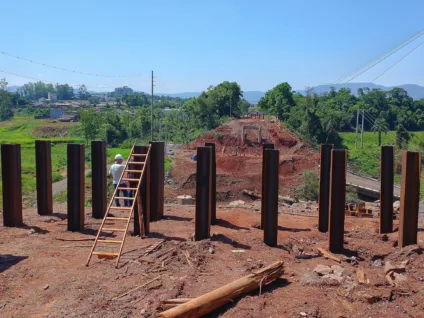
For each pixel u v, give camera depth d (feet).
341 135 231.71
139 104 490.08
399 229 29.55
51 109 387.55
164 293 21.18
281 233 33.65
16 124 317.01
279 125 184.85
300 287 22.18
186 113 260.83
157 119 246.27
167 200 80.43
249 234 32.83
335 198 28.63
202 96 252.83
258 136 170.19
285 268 25.23
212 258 26.84
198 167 30.32
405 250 27.76
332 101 281.74
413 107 286.66
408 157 28.84
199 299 19.26
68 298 21.49
